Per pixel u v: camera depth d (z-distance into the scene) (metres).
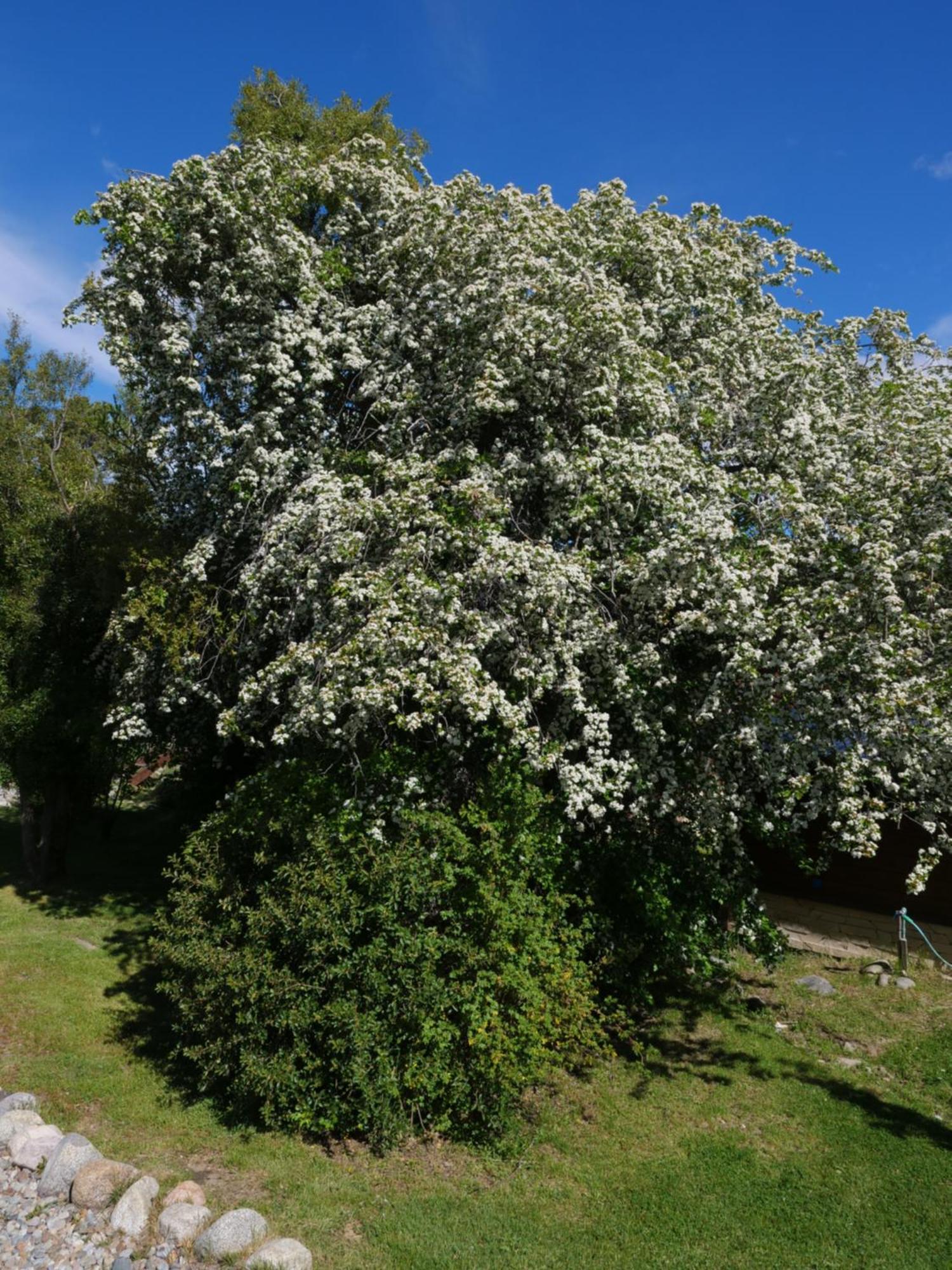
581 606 6.98
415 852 5.93
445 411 8.21
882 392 7.92
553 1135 5.82
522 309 7.33
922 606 6.47
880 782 6.30
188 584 8.48
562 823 6.67
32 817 12.69
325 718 6.21
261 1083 5.59
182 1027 6.48
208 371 8.43
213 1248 4.38
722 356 8.09
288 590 7.94
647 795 7.07
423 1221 4.80
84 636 11.91
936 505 6.52
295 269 8.31
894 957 9.10
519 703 6.73
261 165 8.44
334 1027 5.52
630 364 7.24
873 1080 6.73
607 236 8.61
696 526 6.32
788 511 6.56
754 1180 5.31
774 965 8.38
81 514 12.06
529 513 7.87
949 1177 5.37
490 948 5.73
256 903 6.43
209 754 11.20
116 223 7.78
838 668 6.25
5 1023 7.41
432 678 6.21
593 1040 6.19
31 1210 4.81
